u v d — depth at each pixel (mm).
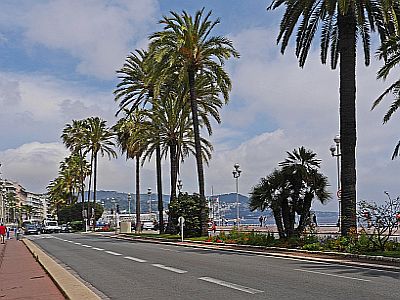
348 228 24719
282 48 27047
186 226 42125
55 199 136625
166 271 18484
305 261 21953
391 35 25328
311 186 29922
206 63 39062
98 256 27078
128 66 50688
